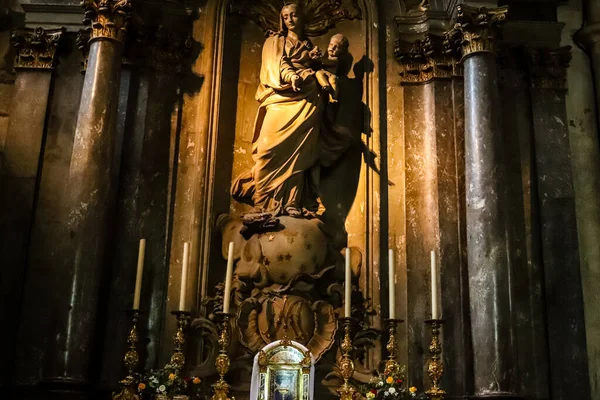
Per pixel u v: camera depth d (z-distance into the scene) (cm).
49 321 669
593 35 789
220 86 765
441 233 716
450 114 756
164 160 733
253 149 755
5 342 670
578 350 694
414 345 695
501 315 628
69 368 603
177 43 763
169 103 752
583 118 776
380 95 772
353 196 756
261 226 698
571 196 739
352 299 703
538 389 683
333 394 664
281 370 609
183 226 719
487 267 641
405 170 750
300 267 688
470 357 675
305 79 741
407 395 593
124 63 746
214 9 788
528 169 750
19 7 780
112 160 673
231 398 596
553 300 707
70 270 627
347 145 759
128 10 699
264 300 683
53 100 746
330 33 818
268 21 816
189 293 692
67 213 647
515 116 766
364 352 689
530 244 726
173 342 683
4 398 652
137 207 709
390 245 727
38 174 720
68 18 762
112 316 679
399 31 788
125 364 602
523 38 782
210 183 728
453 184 734
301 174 730
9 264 690
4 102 751
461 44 728
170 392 586
